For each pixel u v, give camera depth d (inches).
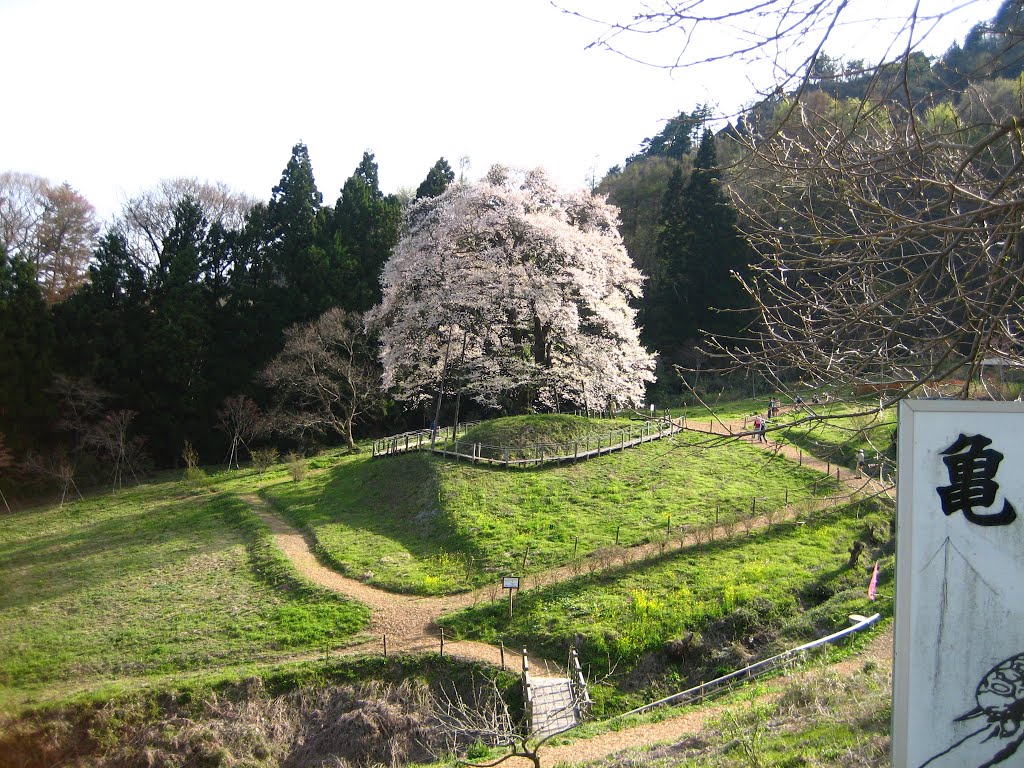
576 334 1387.8
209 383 1814.7
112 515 1327.5
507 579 756.6
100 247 1835.6
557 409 1608.0
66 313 1732.3
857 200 221.1
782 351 245.0
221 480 1542.8
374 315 1533.0
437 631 759.7
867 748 375.2
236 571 963.3
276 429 1768.0
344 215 2085.4
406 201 2566.4
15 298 1603.1
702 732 501.4
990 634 177.9
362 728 646.5
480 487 1090.1
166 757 625.6
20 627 833.5
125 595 913.5
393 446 1425.9
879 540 869.8
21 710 663.8
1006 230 191.8
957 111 258.5
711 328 1841.8
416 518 1058.1
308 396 1780.3
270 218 2049.7
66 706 666.8
